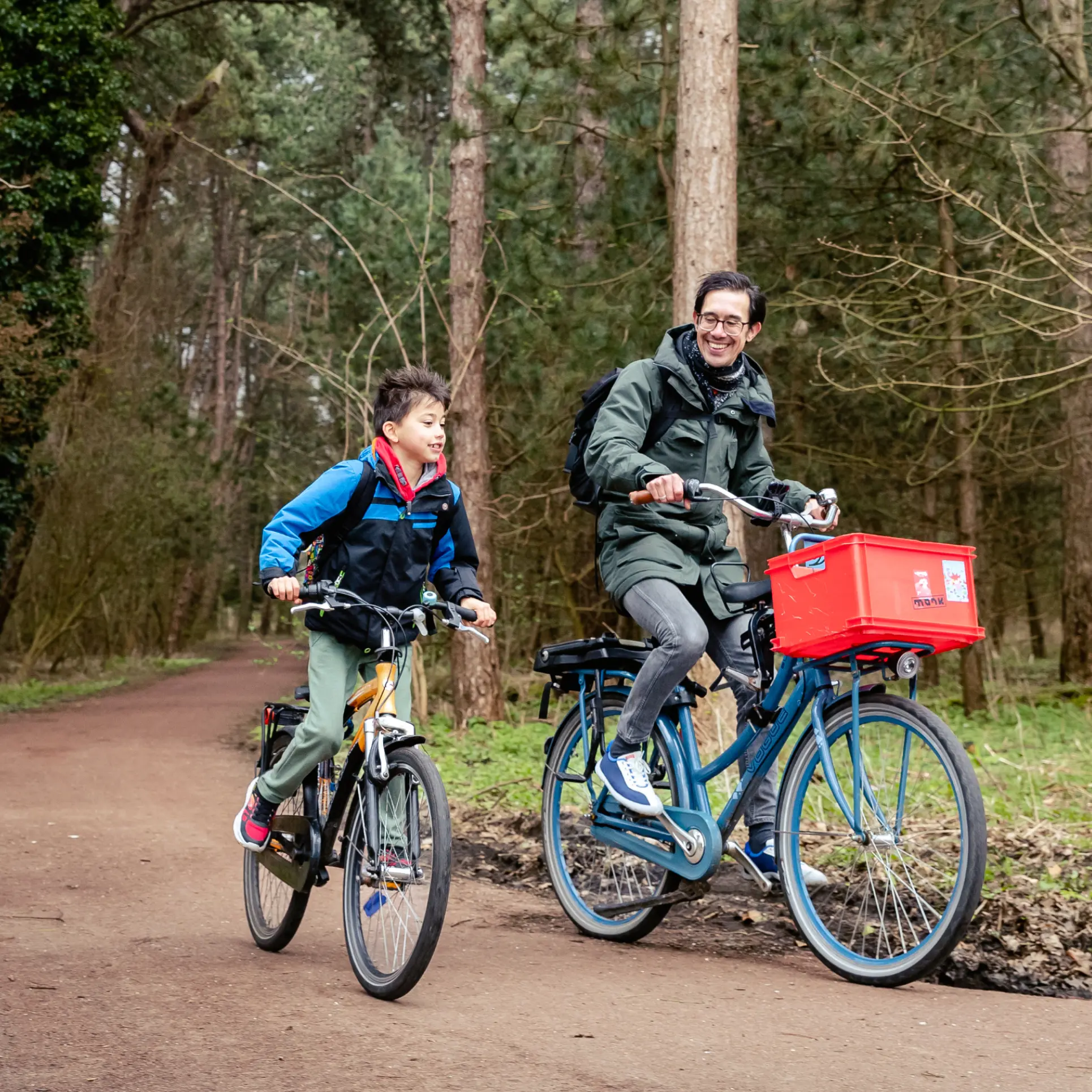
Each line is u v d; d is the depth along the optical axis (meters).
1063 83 12.84
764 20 13.38
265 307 55.22
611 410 4.77
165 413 38.34
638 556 4.77
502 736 13.03
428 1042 3.40
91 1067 3.15
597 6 15.69
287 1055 3.26
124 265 32.66
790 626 4.32
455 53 15.19
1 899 5.65
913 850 4.37
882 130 12.62
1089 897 5.33
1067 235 11.62
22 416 22.09
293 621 13.60
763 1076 3.17
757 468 4.98
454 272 15.03
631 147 14.37
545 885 6.24
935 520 17.91
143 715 19.17
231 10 39.94
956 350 13.38
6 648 32.94
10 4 21.59
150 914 5.39
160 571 38.88
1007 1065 3.30
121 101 23.56
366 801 4.13
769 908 5.45
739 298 4.73
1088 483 16.17
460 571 4.56
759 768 4.62
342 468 4.34
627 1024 3.65
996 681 15.59
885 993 4.15
